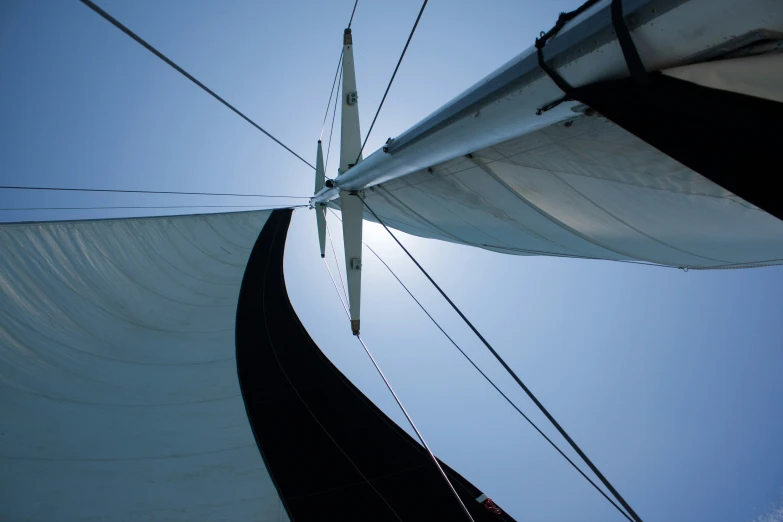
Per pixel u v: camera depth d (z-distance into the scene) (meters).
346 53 6.55
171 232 11.45
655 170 2.44
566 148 2.74
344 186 5.99
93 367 5.53
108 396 5.12
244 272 11.72
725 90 1.35
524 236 5.48
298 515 4.29
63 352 5.45
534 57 1.84
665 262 5.37
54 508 3.42
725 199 2.48
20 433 3.98
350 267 6.63
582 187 3.25
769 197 1.18
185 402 5.63
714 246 3.90
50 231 7.20
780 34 1.13
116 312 6.97
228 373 6.60
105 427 4.59
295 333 8.57
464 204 5.09
